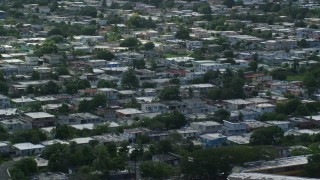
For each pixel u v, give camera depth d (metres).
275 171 190.88
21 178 187.12
